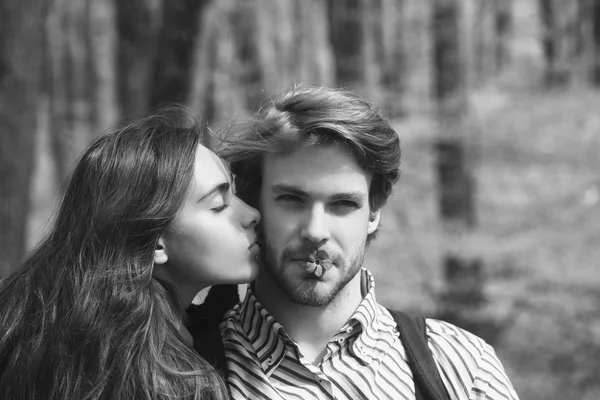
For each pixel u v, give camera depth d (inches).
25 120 258.7
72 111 674.8
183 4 327.6
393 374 110.1
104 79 711.7
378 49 622.8
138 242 111.4
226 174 114.7
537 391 313.6
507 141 407.8
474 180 396.8
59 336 110.5
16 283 116.8
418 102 401.7
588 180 410.9
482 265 356.8
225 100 414.9
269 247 110.1
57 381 109.3
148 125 116.0
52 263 114.6
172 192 111.1
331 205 108.5
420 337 113.0
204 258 112.7
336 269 108.4
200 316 119.6
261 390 109.2
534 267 351.9
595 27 683.4
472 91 458.0
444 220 382.3
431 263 355.6
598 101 450.9
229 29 463.5
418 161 422.9
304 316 111.4
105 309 109.7
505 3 704.4
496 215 398.3
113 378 107.9
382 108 112.3
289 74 444.1
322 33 564.7
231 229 113.2
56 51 717.9
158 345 109.8
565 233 375.2
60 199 120.3
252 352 111.3
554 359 322.3
